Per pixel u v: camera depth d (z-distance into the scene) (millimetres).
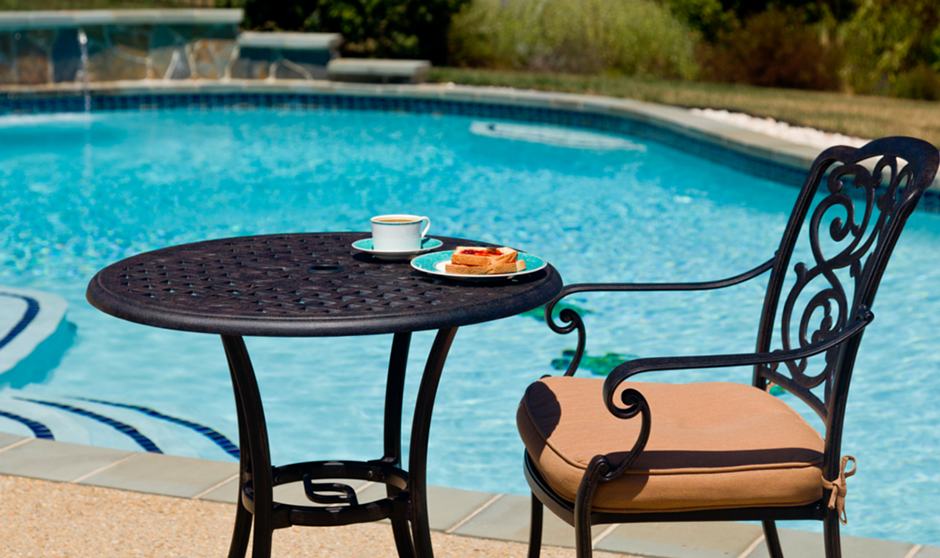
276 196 8406
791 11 14195
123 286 1985
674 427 2111
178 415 4000
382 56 14875
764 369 2496
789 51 13539
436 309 1814
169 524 2684
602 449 1955
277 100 13352
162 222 7500
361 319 1753
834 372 2076
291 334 1725
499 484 3449
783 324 2422
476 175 9227
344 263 2230
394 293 1946
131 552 2529
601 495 1899
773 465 1913
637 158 9945
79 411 4000
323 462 2395
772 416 2160
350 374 4484
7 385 4184
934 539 3055
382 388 4320
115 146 10742
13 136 11312
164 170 9508
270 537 2143
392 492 2469
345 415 4020
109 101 13055
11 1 13836
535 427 2154
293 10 14609
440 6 14445
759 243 6762
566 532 2635
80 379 4438
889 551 2488
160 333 5121
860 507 3279
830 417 1939
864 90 13570
